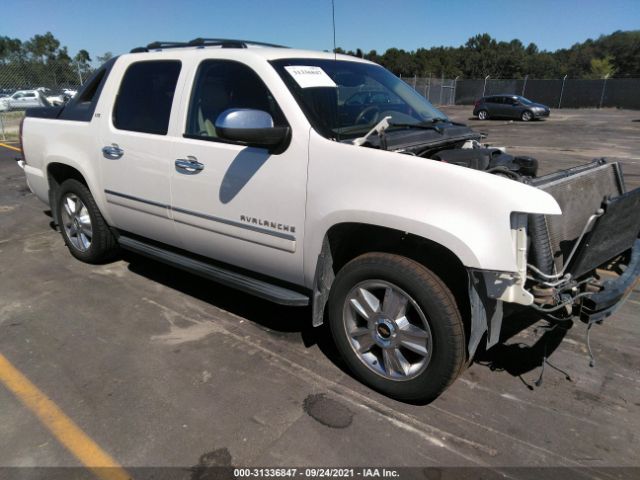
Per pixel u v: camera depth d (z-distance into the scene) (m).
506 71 83.56
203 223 3.47
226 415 2.72
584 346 3.46
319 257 2.87
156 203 3.76
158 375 3.08
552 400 2.88
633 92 36.53
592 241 2.51
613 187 3.33
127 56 4.05
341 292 2.91
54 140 4.61
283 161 2.94
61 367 3.16
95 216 4.48
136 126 3.84
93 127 4.18
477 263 2.34
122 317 3.83
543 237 2.46
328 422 2.67
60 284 4.43
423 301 2.55
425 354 2.64
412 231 2.47
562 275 2.55
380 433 2.60
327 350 3.38
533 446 2.52
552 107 39.16
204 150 3.32
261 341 3.49
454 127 3.54
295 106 2.93
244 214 3.19
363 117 3.25
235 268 3.55
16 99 17.66
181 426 2.63
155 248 4.12
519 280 2.36
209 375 3.08
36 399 2.85
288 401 2.84
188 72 3.51
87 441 2.52
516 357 3.32
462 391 2.96
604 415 2.76
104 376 3.06
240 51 3.25
